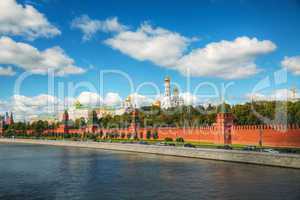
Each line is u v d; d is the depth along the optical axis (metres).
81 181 53.25
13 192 45.44
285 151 81.00
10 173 62.59
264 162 68.88
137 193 43.97
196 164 72.81
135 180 53.47
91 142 149.00
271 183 48.72
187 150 91.44
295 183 48.59
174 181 51.91
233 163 73.88
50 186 49.31
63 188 47.81
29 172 63.78
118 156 97.00
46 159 89.50
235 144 107.56
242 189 45.06
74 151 122.50
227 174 57.44
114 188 47.34
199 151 87.12
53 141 183.88
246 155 73.06
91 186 49.03
